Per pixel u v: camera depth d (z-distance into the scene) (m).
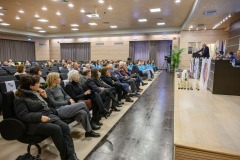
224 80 4.43
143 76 8.58
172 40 13.56
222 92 4.47
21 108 1.82
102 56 15.46
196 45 12.05
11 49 14.47
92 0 6.59
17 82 3.31
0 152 2.17
